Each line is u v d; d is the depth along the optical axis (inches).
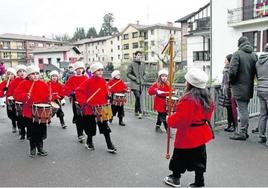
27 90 232.1
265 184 176.7
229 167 202.8
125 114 414.0
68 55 2220.7
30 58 2903.5
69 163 217.3
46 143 274.1
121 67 1016.9
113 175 193.0
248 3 932.0
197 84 152.6
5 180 187.5
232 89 264.4
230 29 977.5
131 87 392.2
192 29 1406.3
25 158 230.8
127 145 260.4
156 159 222.2
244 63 255.9
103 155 234.4
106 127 238.4
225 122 310.8
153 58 2327.8
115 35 2950.3
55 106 241.0
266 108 250.8
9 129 341.1
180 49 1801.2
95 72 237.3
